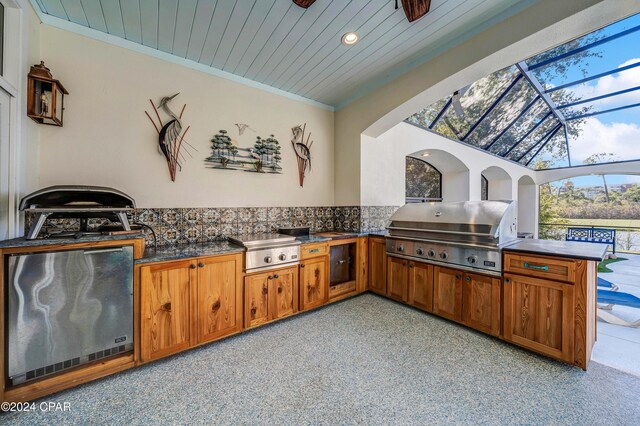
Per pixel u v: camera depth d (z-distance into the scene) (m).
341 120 3.85
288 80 3.16
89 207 1.76
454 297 2.62
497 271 2.29
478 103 4.65
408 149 4.33
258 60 2.73
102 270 1.75
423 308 2.90
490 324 2.34
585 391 1.64
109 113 2.29
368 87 3.37
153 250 2.25
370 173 3.76
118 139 2.33
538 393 1.63
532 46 2.12
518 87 4.61
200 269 2.15
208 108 2.81
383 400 1.58
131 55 2.38
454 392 1.64
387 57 2.74
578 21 1.85
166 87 2.56
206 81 2.80
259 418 1.44
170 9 2.01
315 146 3.77
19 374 1.51
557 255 1.94
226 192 2.93
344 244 3.39
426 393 1.63
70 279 1.65
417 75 2.78
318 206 3.80
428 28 2.30
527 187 8.28
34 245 1.53
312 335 2.40
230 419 1.43
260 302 2.51
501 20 2.14
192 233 2.70
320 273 3.02
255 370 1.88
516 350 2.14
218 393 1.64
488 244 2.35
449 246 2.66
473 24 2.27
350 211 3.77
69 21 2.12
